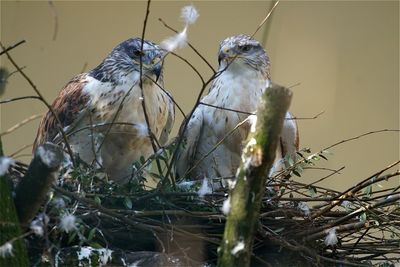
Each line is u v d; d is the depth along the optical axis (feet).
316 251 30.83
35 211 25.88
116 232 29.35
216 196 30.68
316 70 52.37
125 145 35.17
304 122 52.29
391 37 53.26
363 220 30.22
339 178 52.06
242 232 24.39
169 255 29.14
